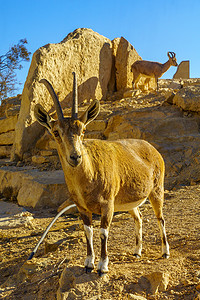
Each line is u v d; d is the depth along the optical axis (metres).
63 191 12.25
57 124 4.25
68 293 4.23
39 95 17.17
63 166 4.45
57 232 8.65
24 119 16.94
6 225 10.04
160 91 20.44
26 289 5.06
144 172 5.10
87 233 4.65
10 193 14.57
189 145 13.16
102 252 4.50
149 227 7.22
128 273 4.54
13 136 18.80
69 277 4.59
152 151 5.57
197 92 14.95
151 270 4.61
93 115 4.46
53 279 4.99
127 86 21.80
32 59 17.72
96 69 20.39
